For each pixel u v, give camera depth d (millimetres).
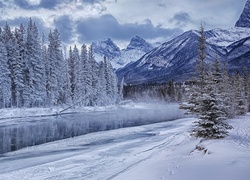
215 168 10805
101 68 88875
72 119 53250
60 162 18375
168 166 13047
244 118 40812
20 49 60031
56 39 68688
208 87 18047
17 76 57219
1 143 27516
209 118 18016
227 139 16891
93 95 82562
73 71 78125
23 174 15633
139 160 17281
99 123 46781
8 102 56375
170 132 32375
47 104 65062
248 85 59844
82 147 24938
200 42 21281
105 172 14961
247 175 9477
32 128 39062
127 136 31172
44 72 62688
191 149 17312
